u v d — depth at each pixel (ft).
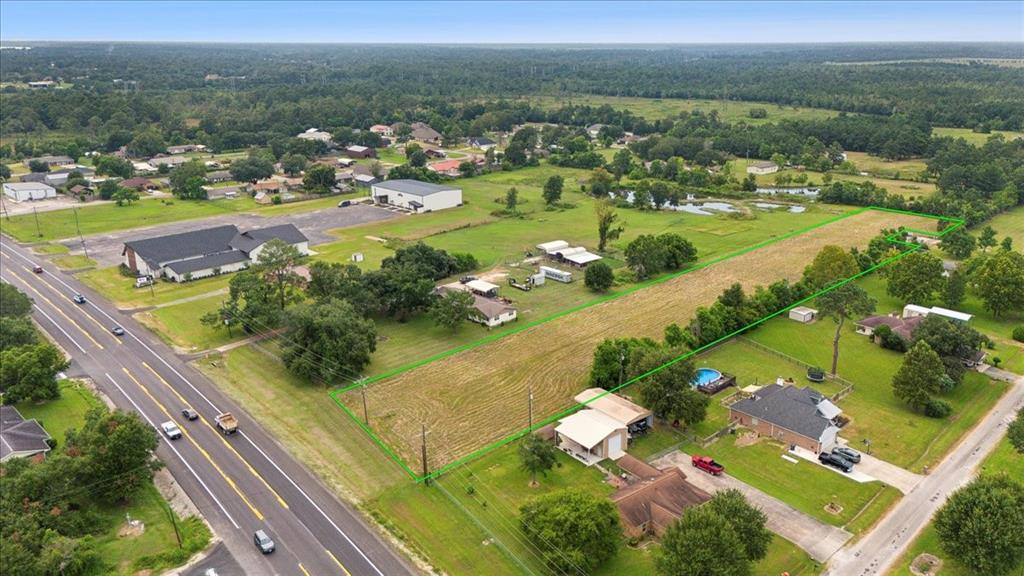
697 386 277.85
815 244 486.79
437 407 264.31
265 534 188.14
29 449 223.10
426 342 325.42
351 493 210.79
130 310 365.81
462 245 488.44
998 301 342.85
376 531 193.77
